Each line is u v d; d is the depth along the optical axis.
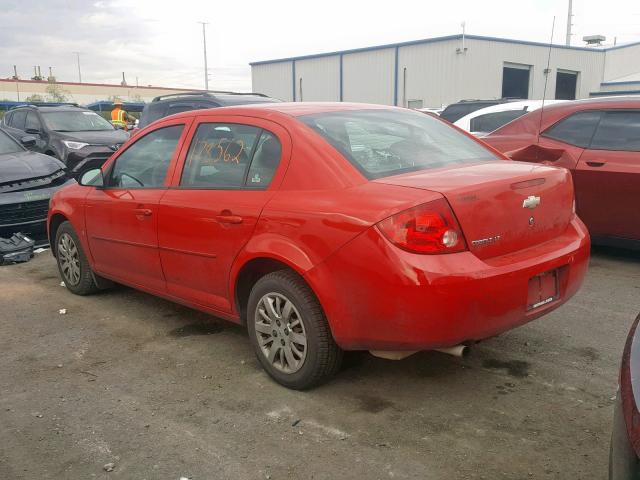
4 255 6.67
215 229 3.72
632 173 5.62
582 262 3.48
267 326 3.57
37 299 5.43
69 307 5.18
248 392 3.55
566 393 3.43
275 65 37.41
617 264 6.00
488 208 3.03
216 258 3.77
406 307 2.89
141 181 4.49
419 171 3.37
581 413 3.21
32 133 13.10
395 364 3.83
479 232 2.99
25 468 2.88
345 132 3.62
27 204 7.09
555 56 31.80
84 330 4.64
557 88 33.44
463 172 3.30
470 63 28.50
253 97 11.06
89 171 4.98
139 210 4.33
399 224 2.89
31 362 4.08
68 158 12.19
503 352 3.97
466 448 2.92
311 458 2.89
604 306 4.80
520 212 3.18
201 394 3.55
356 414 3.26
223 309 3.88
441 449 2.92
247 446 3.01
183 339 4.40
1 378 3.85
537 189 3.29
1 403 3.51
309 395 3.49
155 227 4.21
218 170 3.89
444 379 3.63
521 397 3.39
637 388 1.90
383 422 3.18
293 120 3.62
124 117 21.16
